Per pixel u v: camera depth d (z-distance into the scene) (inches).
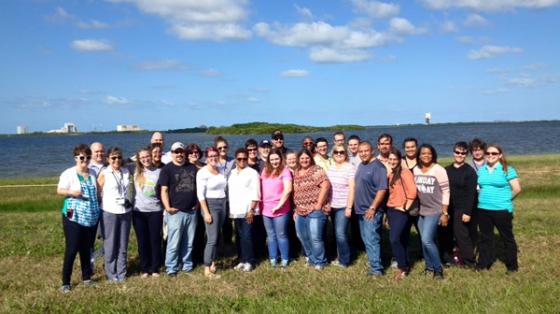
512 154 1688.0
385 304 238.4
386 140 323.9
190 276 305.7
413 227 424.8
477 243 337.4
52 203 642.8
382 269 305.4
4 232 431.8
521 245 358.9
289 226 348.8
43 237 410.3
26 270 321.4
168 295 263.1
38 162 1915.6
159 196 308.3
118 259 299.7
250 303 247.3
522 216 454.0
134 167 316.2
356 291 262.5
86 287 284.5
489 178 297.3
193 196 308.7
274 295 264.7
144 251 311.0
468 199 298.8
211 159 307.9
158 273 312.2
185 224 310.2
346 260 322.0
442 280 283.3
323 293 262.1
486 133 4229.8
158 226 310.0
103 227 295.4
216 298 256.8
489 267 305.6
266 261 341.7
